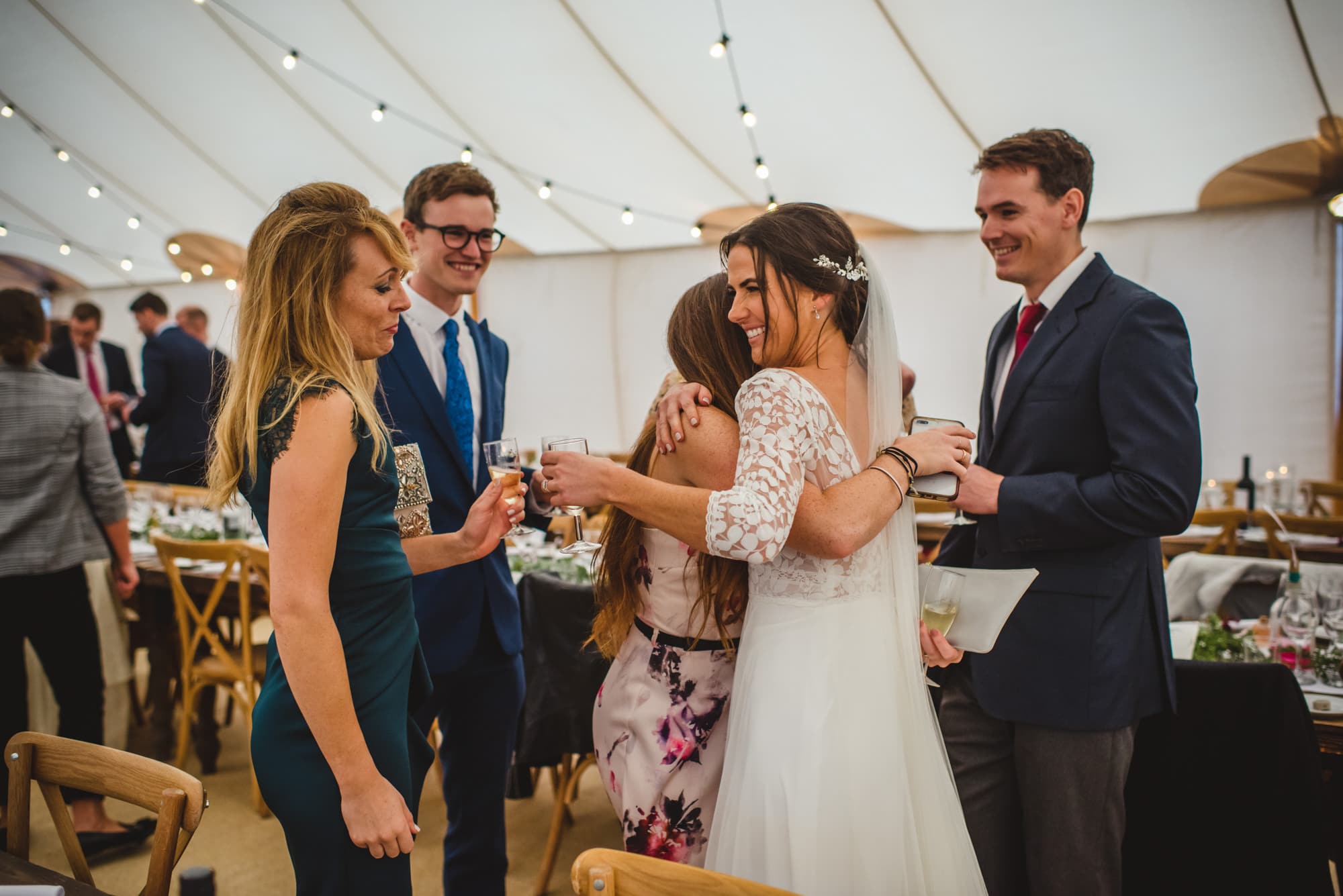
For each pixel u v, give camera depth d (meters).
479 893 2.32
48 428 3.08
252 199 8.59
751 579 1.58
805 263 1.50
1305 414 6.68
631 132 6.71
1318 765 1.88
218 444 1.44
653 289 8.95
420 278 2.27
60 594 3.13
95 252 10.36
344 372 1.41
